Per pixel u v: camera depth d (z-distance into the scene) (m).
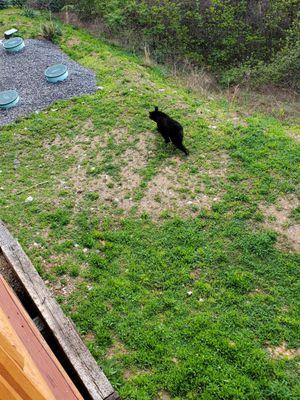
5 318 2.53
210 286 4.87
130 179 6.52
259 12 11.31
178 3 11.95
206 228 5.61
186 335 4.35
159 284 4.97
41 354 2.91
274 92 10.19
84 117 8.10
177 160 6.77
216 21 11.52
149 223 5.77
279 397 3.76
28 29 12.38
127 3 12.61
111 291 4.89
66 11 13.39
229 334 4.33
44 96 8.95
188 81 9.96
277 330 4.35
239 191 6.06
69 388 2.92
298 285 4.79
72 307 4.77
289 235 5.37
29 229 5.81
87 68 10.04
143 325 4.50
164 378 3.97
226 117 7.85
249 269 5.04
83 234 5.69
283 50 10.30
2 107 8.70
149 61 10.60
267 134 7.06
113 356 4.23
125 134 7.47
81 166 6.93
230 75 10.70
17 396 1.92
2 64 10.44
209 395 3.80
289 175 6.16
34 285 3.76
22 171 7.01
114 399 3.06
